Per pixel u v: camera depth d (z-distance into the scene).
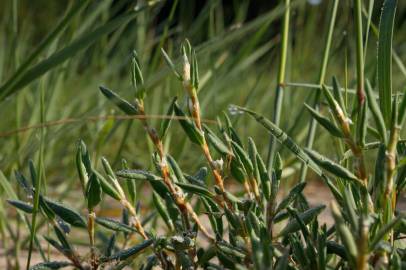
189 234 0.37
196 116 0.36
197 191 0.36
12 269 0.50
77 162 0.37
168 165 0.38
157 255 0.38
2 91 0.37
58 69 0.69
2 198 0.60
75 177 0.68
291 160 0.58
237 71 0.72
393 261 0.33
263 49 0.78
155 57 0.68
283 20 0.46
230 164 0.36
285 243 0.38
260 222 0.35
